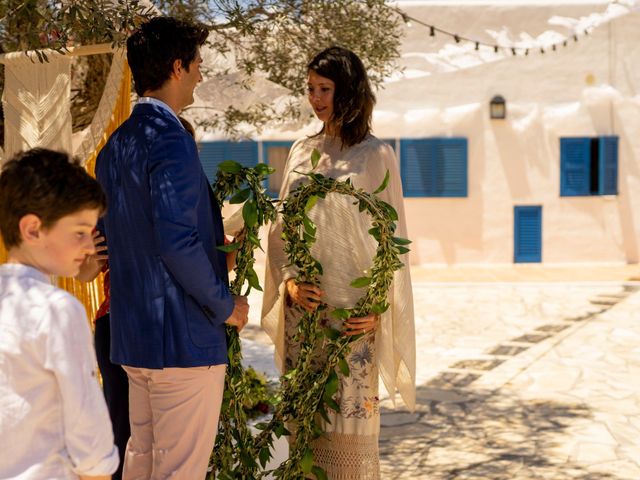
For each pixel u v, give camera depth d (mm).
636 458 5062
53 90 3754
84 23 3545
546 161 13805
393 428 5805
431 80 13766
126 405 3494
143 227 2742
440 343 8625
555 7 13375
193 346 2740
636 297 10945
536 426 5773
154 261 2742
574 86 13703
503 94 13750
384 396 6645
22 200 1802
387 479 4785
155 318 2738
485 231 13930
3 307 1811
